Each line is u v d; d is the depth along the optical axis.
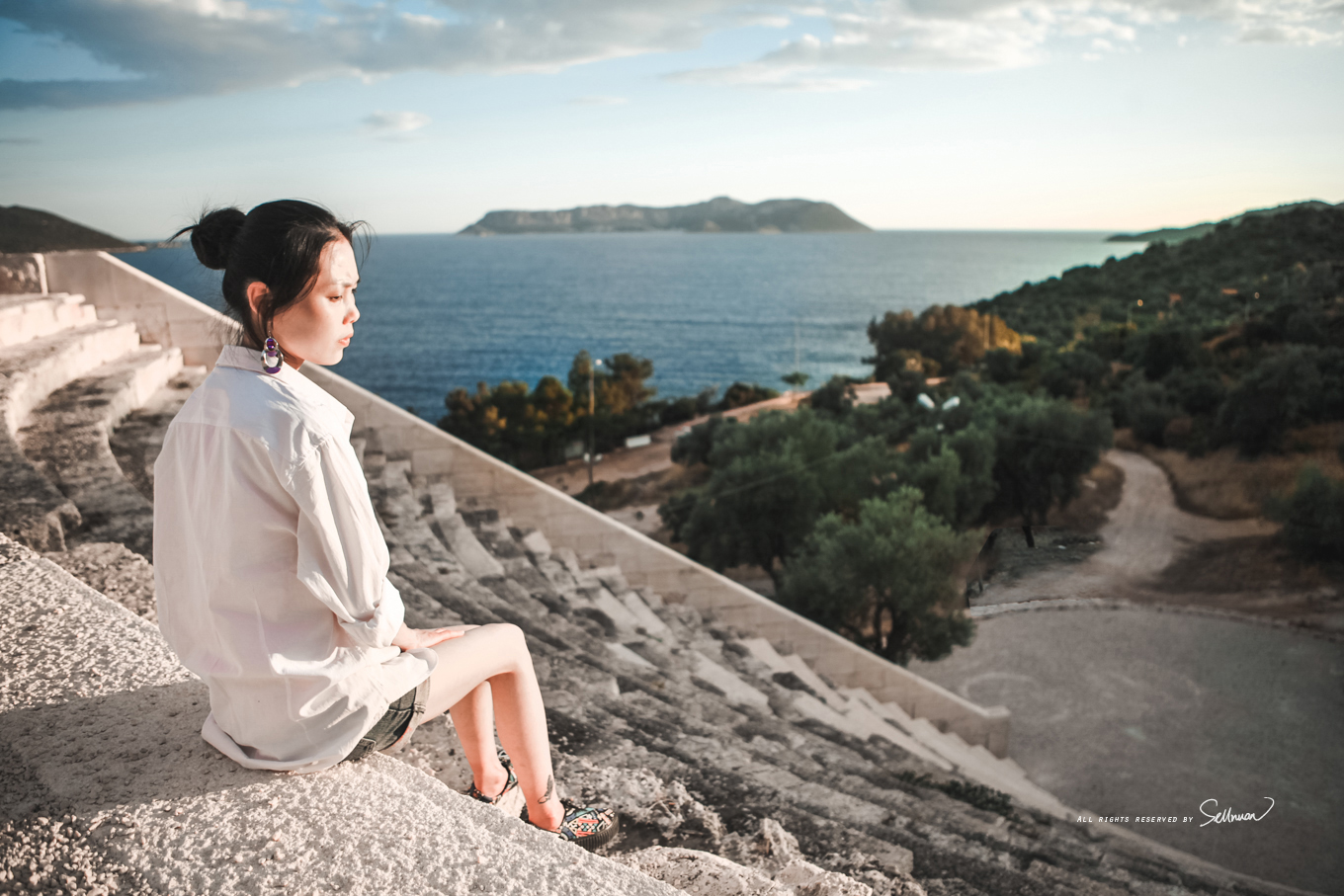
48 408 6.00
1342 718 11.67
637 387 68.62
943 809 6.40
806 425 35.00
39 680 2.19
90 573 3.57
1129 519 22.05
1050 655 14.36
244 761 1.76
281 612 1.59
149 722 1.99
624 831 3.28
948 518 29.36
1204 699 12.54
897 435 37.91
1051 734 11.80
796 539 31.23
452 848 1.59
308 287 1.51
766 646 10.97
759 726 6.44
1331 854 8.81
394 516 8.84
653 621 9.91
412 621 5.42
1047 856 6.11
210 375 1.56
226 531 1.51
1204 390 26.14
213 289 1.58
